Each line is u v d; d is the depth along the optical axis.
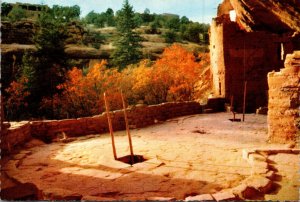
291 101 9.10
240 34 20.28
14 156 8.54
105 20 91.19
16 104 28.61
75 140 11.31
